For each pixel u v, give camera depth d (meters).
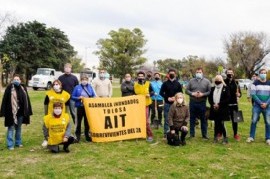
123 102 11.30
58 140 9.29
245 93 46.62
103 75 12.07
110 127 11.07
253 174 7.64
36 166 8.02
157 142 10.91
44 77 43.88
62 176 7.27
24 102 9.93
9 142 9.71
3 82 59.38
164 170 7.81
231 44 70.81
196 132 12.98
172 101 11.45
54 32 77.81
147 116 11.41
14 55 62.53
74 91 11.15
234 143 10.91
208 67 76.00
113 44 86.88
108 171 7.67
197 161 8.62
